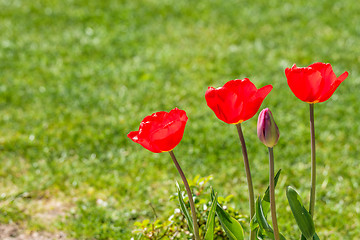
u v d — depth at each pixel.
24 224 5.26
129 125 7.23
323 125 7.14
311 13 12.00
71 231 5.09
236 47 10.30
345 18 11.61
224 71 9.10
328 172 6.07
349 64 9.29
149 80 8.87
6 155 6.59
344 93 8.13
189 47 10.41
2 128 7.24
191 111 7.68
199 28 11.48
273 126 2.88
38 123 7.34
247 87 2.89
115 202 5.61
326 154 6.42
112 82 8.84
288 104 7.78
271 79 8.77
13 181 5.96
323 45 10.19
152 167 6.25
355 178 5.92
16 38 10.82
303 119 7.32
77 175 6.11
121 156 6.53
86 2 13.02
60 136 6.96
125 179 6.06
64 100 8.08
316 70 2.94
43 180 6.00
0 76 9.00
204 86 8.62
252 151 6.57
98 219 5.21
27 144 6.80
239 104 2.87
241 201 5.54
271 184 3.03
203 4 12.88
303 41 10.46
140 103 8.02
